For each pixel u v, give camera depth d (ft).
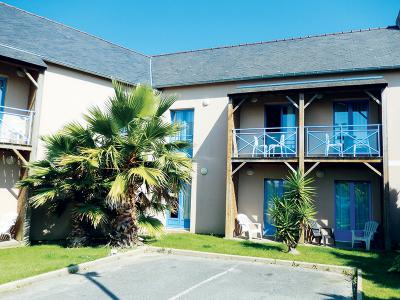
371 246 36.29
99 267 26.25
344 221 41.09
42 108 39.78
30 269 23.62
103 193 33.65
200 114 48.16
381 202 37.93
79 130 32.83
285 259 28.81
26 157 37.09
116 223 33.06
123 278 23.11
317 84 37.29
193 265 27.45
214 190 45.96
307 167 40.63
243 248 33.53
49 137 34.30
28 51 39.37
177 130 33.81
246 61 50.96
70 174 33.19
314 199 42.06
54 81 41.09
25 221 34.63
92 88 44.60
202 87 48.52
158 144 33.27
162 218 48.47
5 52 34.09
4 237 35.88
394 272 24.49
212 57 55.57
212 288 21.03
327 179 41.96
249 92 39.96
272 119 45.98
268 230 43.65
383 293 19.48
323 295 19.98
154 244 34.83
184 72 52.65
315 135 43.21
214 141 46.91
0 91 38.50
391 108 39.86
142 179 31.40
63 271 23.80
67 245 34.47
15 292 19.76
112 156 30.09
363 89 36.63
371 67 39.99
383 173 34.55
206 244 35.50
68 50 46.11
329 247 35.70
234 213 43.01
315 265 26.96
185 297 19.17
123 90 33.09
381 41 46.16
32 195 34.81
